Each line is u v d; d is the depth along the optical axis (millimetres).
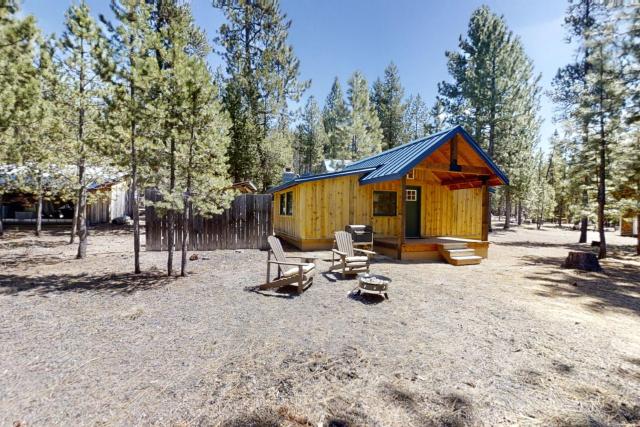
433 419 2488
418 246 10266
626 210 12836
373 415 2525
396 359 3477
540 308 5375
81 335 3963
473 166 10312
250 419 2441
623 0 10086
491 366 3355
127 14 6570
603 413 2596
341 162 29328
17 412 2475
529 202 27531
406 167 9438
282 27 24859
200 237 11203
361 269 7387
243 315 4789
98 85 8922
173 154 6945
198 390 2818
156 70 6367
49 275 7152
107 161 9195
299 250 11688
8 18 6203
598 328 4492
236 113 21797
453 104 23594
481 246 10992
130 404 2600
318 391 2848
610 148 11664
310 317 4762
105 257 9617
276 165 23828
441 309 5238
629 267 9766
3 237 14141
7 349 3551
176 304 5250
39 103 7551
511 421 2480
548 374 3207
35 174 10250
